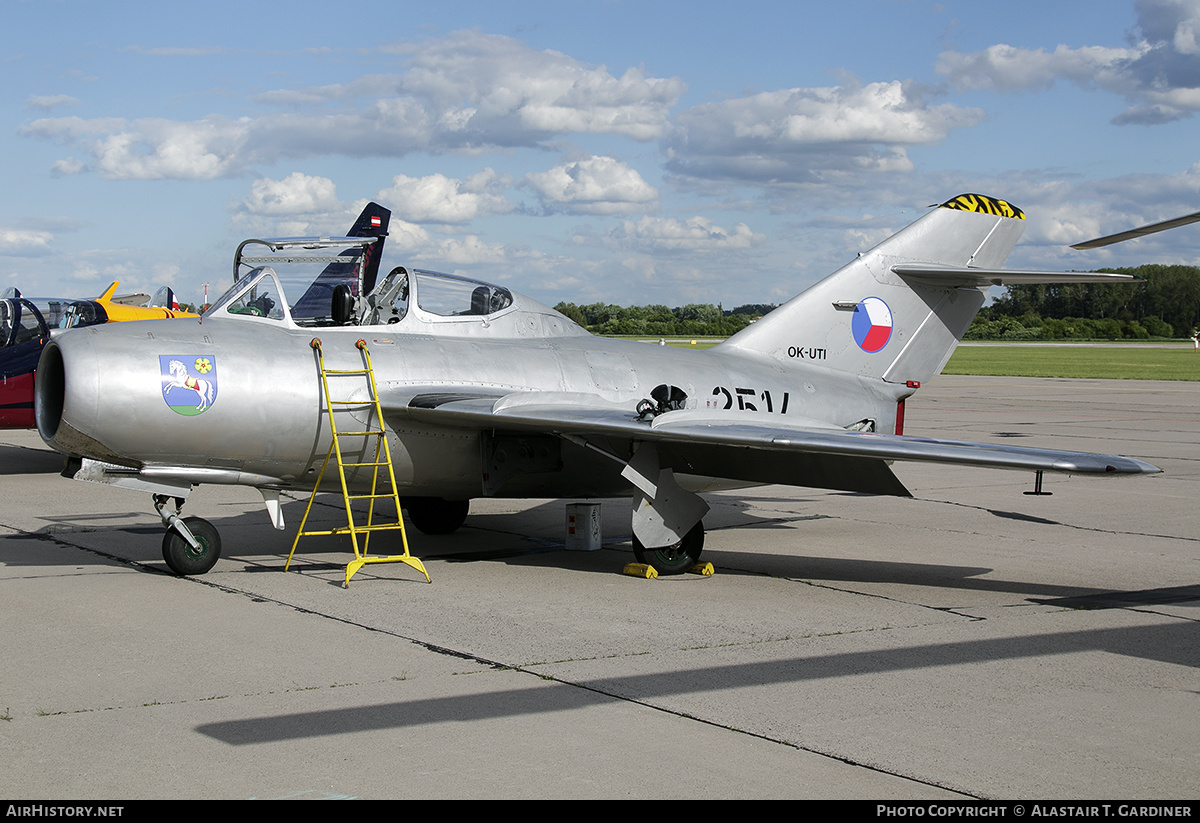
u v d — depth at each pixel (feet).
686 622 23.09
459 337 32.42
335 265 31.63
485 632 21.91
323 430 28.35
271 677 18.42
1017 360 236.02
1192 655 20.68
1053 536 36.19
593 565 30.22
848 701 17.51
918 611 24.48
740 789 13.71
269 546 32.45
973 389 133.08
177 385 26.35
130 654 19.84
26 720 16.07
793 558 31.76
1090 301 560.20
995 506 43.78
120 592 25.40
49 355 26.78
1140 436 72.13
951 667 19.70
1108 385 142.72
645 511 28.14
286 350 28.48
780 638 21.74
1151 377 164.25
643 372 34.19
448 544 33.63
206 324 28.55
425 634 21.66
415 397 28.91
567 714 16.65
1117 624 23.29
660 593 26.32
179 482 27.76
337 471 29.19
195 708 16.70
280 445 27.99
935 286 40.40
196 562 27.50
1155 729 16.30
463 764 14.47
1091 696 17.95
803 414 36.99
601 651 20.51
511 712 16.71
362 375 29.07
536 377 32.14
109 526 35.65
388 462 28.43
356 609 23.93
